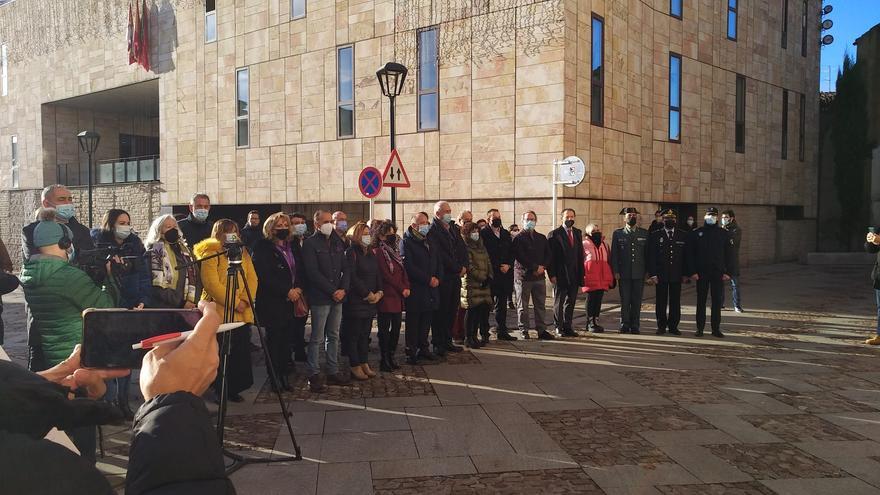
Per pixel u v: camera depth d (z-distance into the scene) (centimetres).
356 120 1591
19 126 2627
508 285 917
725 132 1994
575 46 1321
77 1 2283
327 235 646
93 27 2231
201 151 1942
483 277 838
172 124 2017
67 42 2336
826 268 2181
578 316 1138
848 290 1532
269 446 471
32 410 90
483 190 1401
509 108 1356
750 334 951
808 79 2484
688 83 1806
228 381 582
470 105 1409
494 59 1370
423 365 748
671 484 399
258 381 679
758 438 486
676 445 470
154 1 2033
